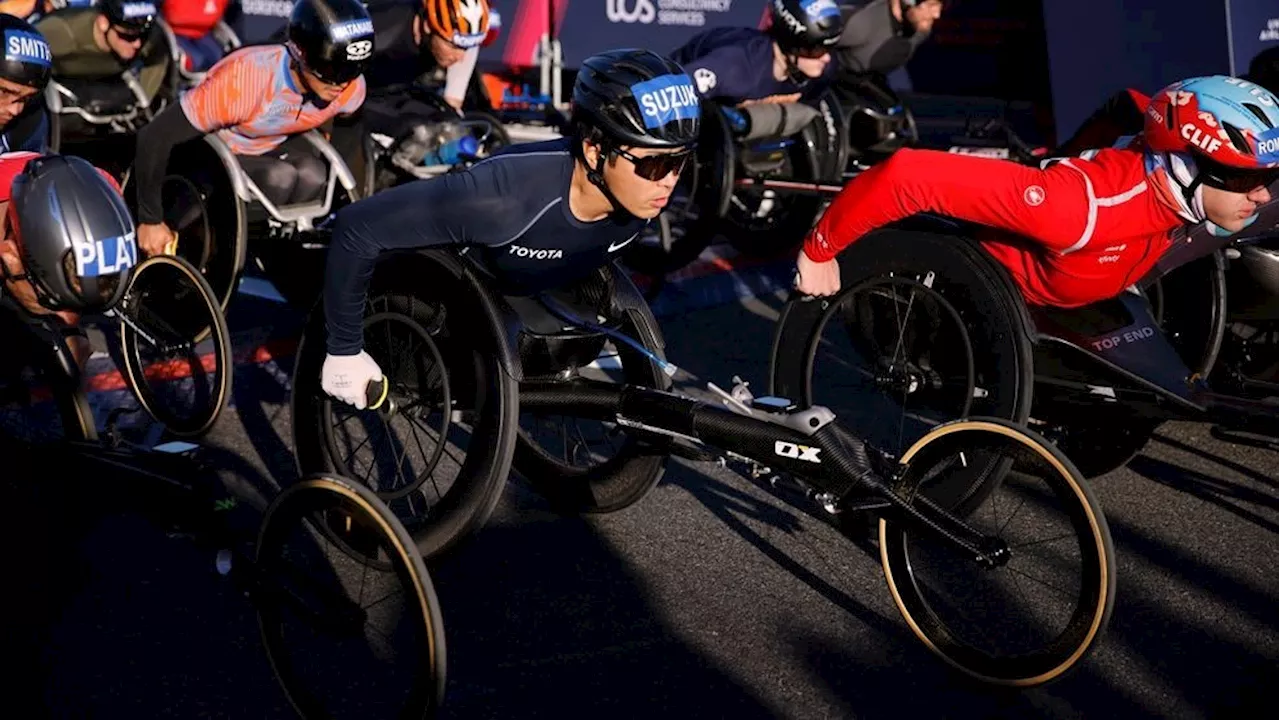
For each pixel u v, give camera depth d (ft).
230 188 15.38
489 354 9.92
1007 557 9.43
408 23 19.40
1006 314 11.22
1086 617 9.20
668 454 11.05
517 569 11.63
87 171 8.05
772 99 20.15
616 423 10.61
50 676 9.68
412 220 9.18
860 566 11.85
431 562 10.16
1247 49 19.01
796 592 11.36
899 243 11.90
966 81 28.07
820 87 21.34
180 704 9.48
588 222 9.49
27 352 9.67
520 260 9.72
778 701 9.76
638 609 11.02
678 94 8.83
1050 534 12.55
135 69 20.49
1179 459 14.49
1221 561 12.18
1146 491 13.66
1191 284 13.70
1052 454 9.20
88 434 9.93
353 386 9.80
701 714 9.57
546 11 27.32
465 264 10.01
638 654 10.34
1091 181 10.52
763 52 19.76
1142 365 11.41
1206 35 19.08
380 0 19.43
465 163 18.69
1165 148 10.36
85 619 10.44
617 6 27.04
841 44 22.49
